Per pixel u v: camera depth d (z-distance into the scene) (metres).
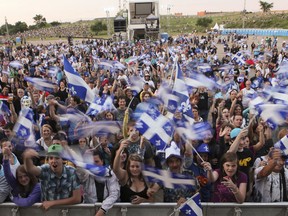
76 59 26.02
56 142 5.36
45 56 28.97
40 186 4.09
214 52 35.50
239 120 6.74
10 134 5.91
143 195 4.20
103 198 4.23
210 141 5.68
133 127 5.57
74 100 8.35
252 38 61.75
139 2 41.44
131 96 10.13
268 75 15.67
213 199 4.28
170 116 6.19
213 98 9.79
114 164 4.20
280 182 4.35
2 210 4.05
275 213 3.95
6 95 10.34
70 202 3.94
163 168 5.31
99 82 12.77
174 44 40.09
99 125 5.73
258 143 5.91
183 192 4.21
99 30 92.50
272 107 6.03
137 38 43.72
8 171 4.07
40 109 8.66
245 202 4.16
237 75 15.87
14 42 66.31
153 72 16.66
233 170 4.09
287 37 60.50
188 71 13.66
